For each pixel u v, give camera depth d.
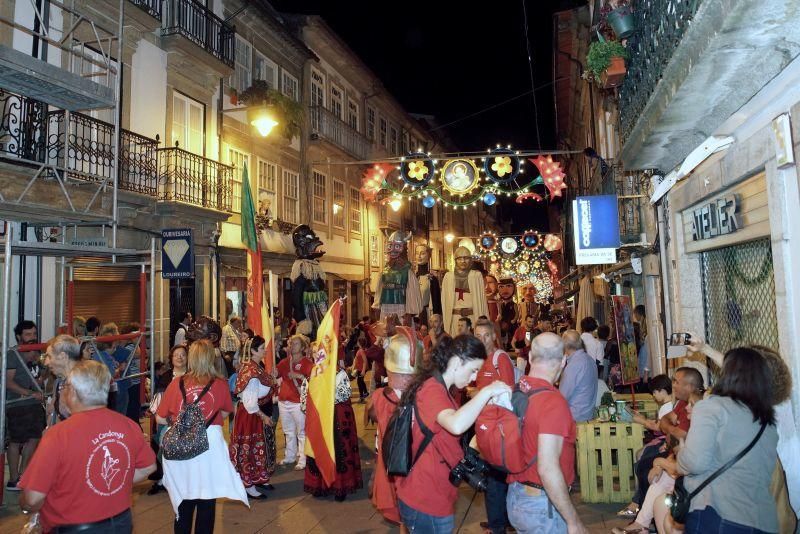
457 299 8.29
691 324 7.29
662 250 8.41
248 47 17.89
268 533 5.63
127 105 12.73
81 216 7.34
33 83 6.64
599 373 9.80
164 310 14.04
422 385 3.45
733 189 5.61
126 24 12.64
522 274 32.78
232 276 16.56
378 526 5.78
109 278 12.49
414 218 35.38
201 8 14.95
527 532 3.29
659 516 4.33
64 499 3.15
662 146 7.19
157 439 6.98
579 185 24.75
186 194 14.15
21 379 7.16
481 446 3.40
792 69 4.11
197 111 15.26
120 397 8.20
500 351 5.77
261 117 15.17
